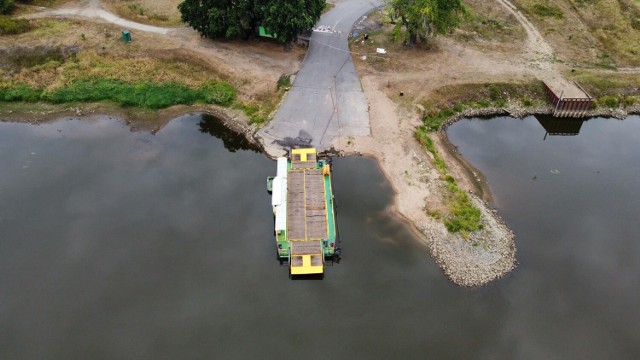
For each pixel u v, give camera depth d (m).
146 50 72.88
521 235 49.16
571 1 88.69
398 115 62.59
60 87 67.50
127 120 63.84
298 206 49.28
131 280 43.44
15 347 38.59
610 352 39.16
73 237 47.31
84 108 65.56
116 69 70.25
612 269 46.00
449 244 46.91
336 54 73.19
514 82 69.06
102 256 45.53
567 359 38.50
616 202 53.72
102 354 38.12
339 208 50.78
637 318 41.81
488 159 59.06
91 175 54.94
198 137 61.22
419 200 51.50
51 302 41.72
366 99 64.81
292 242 45.75
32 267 44.62
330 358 37.81
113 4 84.69
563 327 40.78
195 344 38.66
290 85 66.62
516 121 65.94
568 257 47.00
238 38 75.94
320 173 52.91
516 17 84.88
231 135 61.50
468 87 67.81
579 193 54.78
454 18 71.44
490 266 45.28
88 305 41.50
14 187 53.09
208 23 72.31
